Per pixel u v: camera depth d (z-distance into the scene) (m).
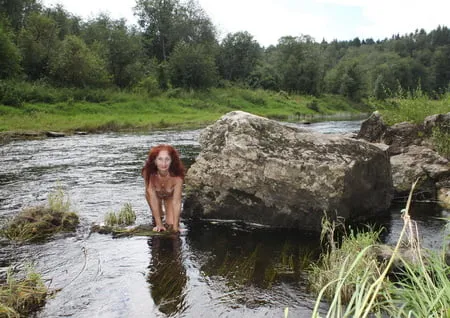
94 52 45.16
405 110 12.84
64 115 32.62
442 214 6.76
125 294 4.10
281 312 3.76
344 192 5.89
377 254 4.48
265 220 6.37
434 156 8.50
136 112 38.38
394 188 7.80
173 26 71.31
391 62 97.94
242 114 6.84
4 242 5.54
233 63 75.50
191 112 42.31
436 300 2.54
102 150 15.38
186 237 5.80
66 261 4.93
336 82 81.31
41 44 43.59
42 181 9.52
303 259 5.00
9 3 49.22
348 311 2.42
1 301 3.79
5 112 29.19
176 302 3.94
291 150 6.31
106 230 5.99
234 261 4.95
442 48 120.44
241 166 6.38
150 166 5.99
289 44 81.38
